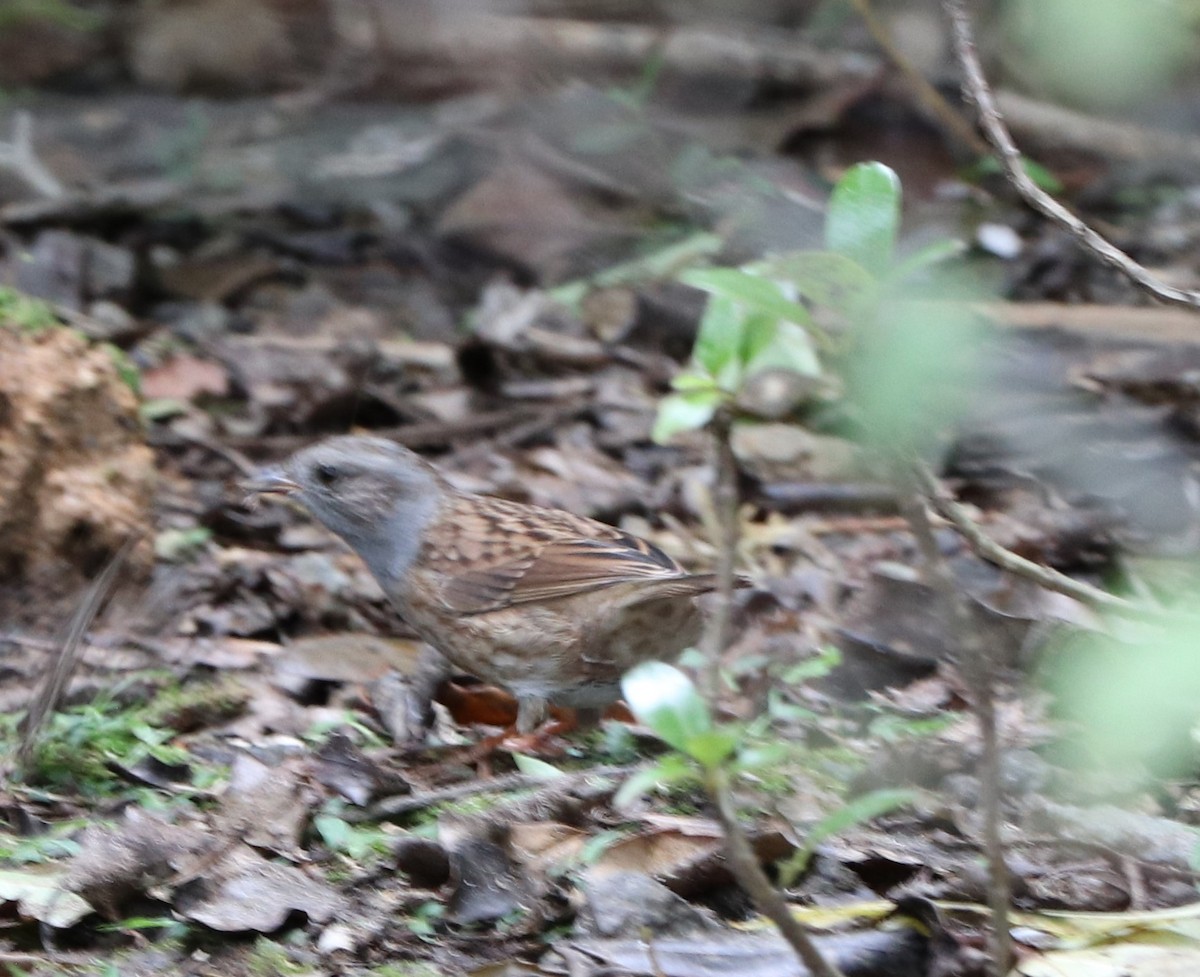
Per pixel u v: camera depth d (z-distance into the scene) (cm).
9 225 1727
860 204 507
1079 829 800
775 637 1055
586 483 1332
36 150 1908
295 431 1405
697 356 551
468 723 979
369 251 1772
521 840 759
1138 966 677
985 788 575
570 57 2059
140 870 724
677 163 1872
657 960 667
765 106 2025
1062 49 1902
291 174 1894
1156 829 801
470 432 1423
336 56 2077
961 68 802
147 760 849
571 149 1886
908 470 522
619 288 1659
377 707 949
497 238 1764
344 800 816
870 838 789
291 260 1748
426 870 744
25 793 827
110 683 953
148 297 1656
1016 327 1544
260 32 2066
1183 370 1493
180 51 2066
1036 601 1102
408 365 1544
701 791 817
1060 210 791
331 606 1106
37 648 998
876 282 496
